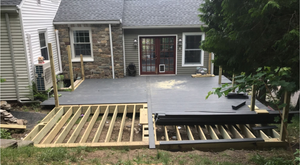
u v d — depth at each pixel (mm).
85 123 6211
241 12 3779
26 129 5711
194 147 4680
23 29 6785
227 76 12164
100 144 4477
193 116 5562
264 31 3750
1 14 6602
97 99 7250
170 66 10789
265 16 3523
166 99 7168
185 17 10328
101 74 10133
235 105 6203
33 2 7477
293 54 3520
